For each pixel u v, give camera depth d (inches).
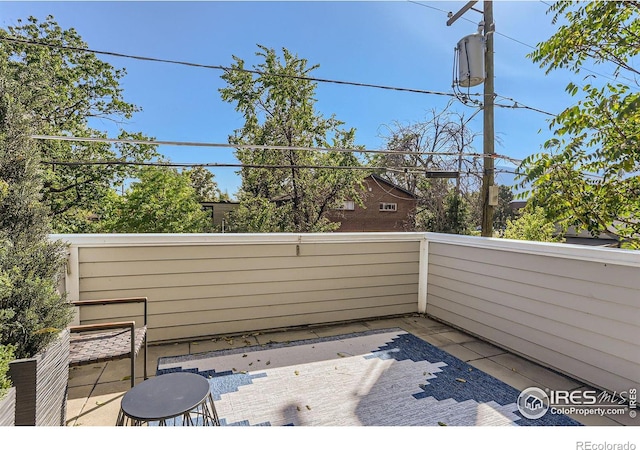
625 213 149.2
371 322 156.5
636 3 138.2
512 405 89.4
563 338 106.4
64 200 426.9
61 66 423.5
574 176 153.4
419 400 91.6
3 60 71.1
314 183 492.1
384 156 420.5
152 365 112.3
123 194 518.0
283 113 492.1
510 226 324.2
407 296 165.3
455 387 98.7
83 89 446.6
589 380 99.7
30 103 74.8
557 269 108.1
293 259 145.0
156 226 505.4
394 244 161.6
